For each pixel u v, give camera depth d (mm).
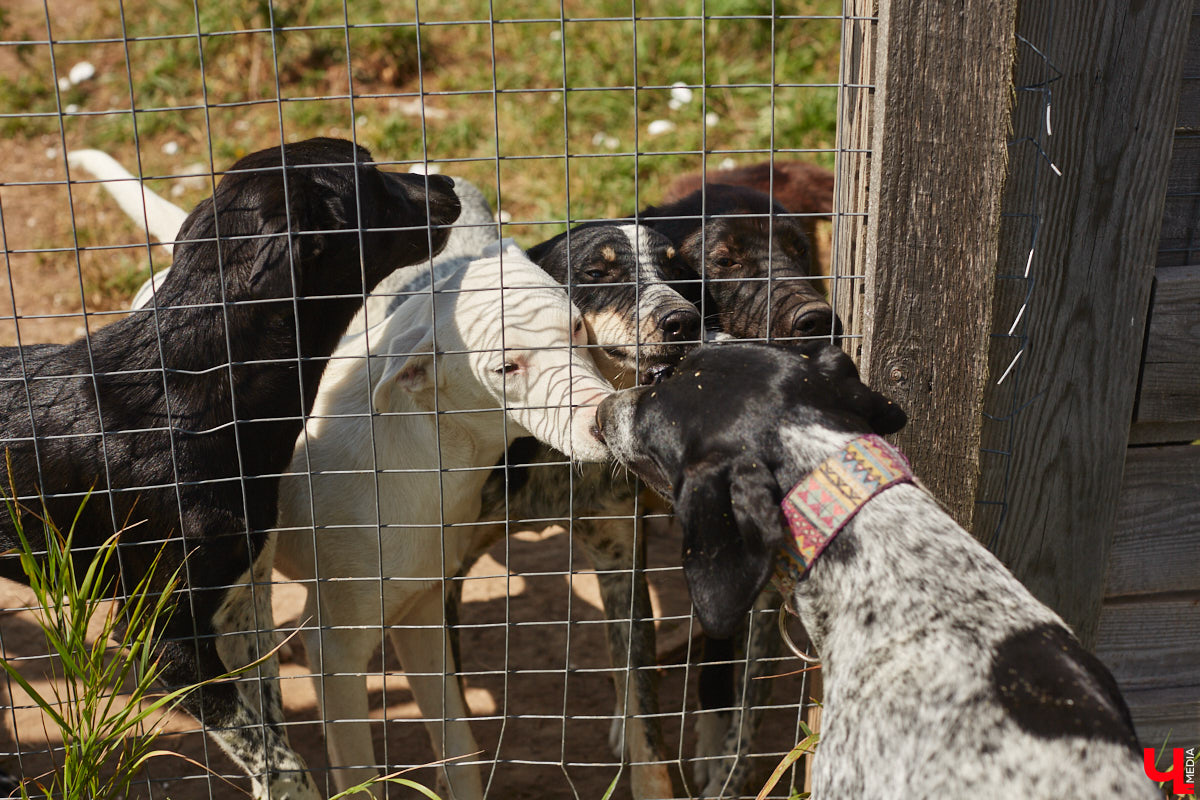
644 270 1336
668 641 1639
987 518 1234
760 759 1459
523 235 2545
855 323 1139
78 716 1051
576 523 1403
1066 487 1241
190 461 1153
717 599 958
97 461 1153
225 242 1160
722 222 1421
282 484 1308
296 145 1210
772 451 981
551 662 1640
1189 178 1212
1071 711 896
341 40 3398
